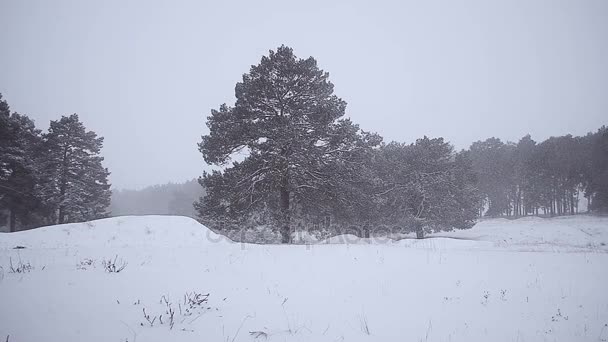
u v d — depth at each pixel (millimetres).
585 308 7043
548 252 14258
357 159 22422
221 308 5938
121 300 5887
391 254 12297
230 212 21047
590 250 17031
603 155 51500
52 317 4977
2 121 26641
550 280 9062
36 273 7125
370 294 7414
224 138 20703
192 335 4793
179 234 14828
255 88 20812
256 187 21531
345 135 21500
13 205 29703
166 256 10086
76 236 13641
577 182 54812
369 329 5469
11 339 4215
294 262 10273
